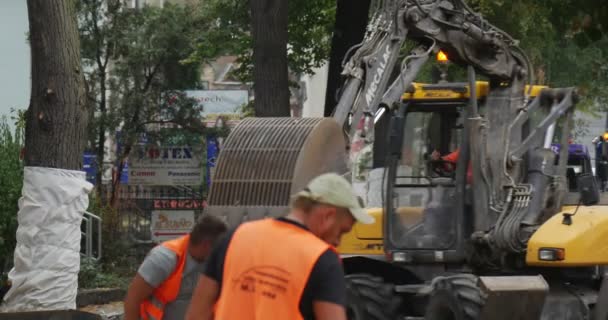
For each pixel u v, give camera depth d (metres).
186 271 10.33
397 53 15.65
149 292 10.30
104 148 32.94
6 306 16.88
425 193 16.97
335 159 14.04
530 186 16.03
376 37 15.62
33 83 16.77
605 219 15.17
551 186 16.02
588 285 16.19
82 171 16.92
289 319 7.45
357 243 17.53
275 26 23.84
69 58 16.66
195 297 8.15
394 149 16.86
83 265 23.12
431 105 16.97
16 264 16.83
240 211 13.30
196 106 32.56
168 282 10.33
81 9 32.16
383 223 17.12
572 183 18.92
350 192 7.78
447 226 16.78
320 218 7.75
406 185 17.08
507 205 16.00
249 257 7.66
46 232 16.70
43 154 16.69
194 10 34.47
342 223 7.80
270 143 13.64
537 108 16.67
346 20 26.09
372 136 15.20
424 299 16.59
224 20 34.47
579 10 20.34
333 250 7.56
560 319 15.55
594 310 15.14
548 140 16.47
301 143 13.52
